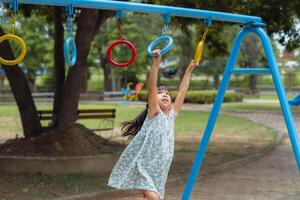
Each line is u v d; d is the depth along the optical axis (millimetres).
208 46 13469
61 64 10258
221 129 16344
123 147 9891
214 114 5727
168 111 4969
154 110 4754
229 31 28172
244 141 13398
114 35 34125
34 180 8047
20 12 12648
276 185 8219
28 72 40531
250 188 7984
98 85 55375
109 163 8859
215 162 9914
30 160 8453
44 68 38719
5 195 7164
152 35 37625
